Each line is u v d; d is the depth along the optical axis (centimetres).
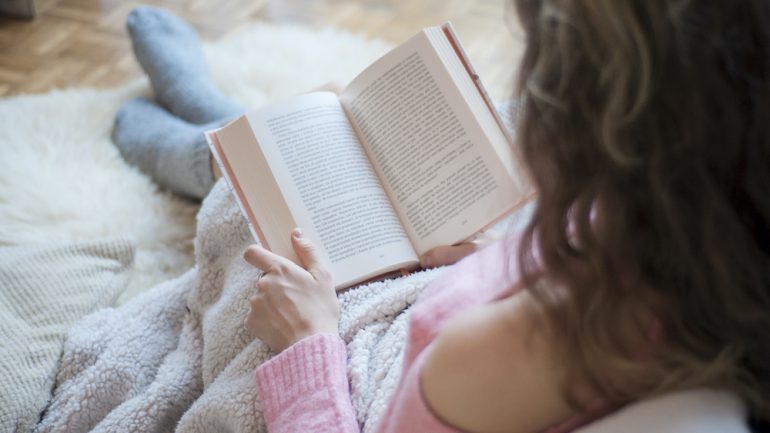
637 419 56
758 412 58
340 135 101
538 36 53
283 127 99
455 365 58
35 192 146
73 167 154
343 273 95
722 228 50
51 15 195
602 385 56
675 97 48
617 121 49
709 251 50
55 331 113
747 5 47
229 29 195
